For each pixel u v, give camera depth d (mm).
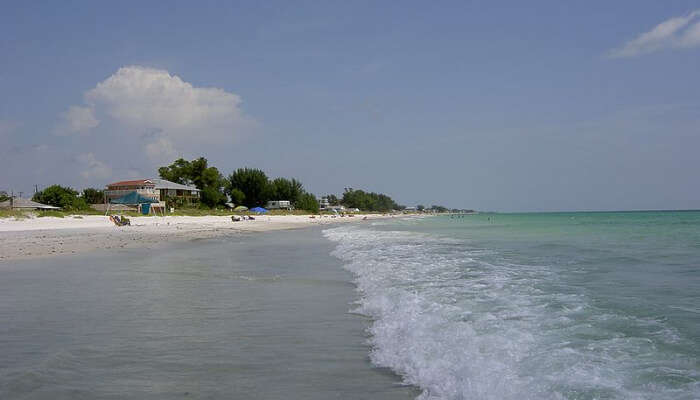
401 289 10414
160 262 17297
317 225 65000
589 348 5707
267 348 6379
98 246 24484
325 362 5770
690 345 5734
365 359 5891
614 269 13203
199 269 15203
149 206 70562
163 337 6902
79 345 6438
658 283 10664
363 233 38969
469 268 13859
